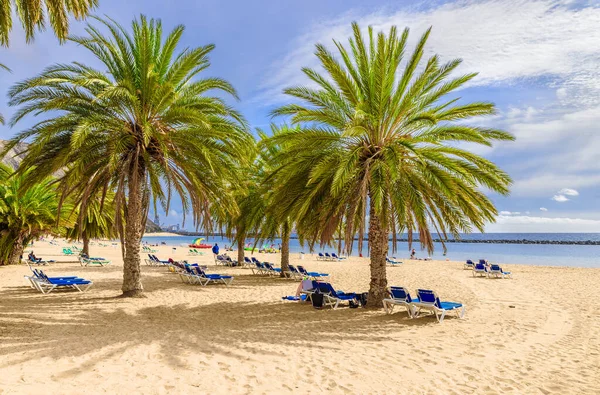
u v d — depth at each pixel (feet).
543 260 126.82
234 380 15.76
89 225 81.76
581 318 30.19
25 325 24.75
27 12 23.38
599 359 19.76
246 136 36.96
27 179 33.32
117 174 39.14
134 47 36.29
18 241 73.67
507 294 43.37
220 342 21.71
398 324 27.53
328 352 20.26
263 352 19.93
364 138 33.35
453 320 28.99
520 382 16.34
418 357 19.62
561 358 19.86
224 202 38.40
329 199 31.40
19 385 14.35
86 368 16.65
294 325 26.99
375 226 34.30
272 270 59.93
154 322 27.02
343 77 31.40
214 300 37.09
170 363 17.61
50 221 71.15
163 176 44.60
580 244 296.30
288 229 57.77
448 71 31.55
